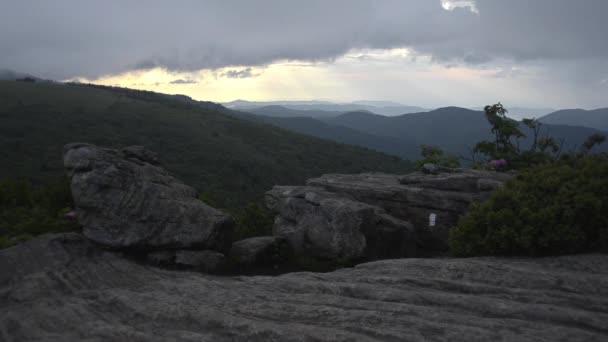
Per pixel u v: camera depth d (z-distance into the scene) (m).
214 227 9.29
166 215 9.15
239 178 84.44
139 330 5.60
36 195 12.37
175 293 7.04
